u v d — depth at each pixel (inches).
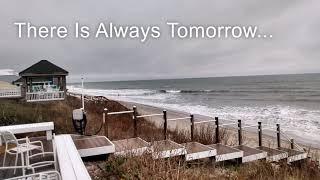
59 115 623.8
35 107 718.5
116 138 428.8
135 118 409.4
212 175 282.8
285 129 1087.0
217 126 456.1
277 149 437.7
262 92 3713.1
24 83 804.0
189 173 231.1
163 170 213.2
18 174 215.9
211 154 344.5
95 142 307.0
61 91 832.3
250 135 882.8
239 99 2881.4
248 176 290.8
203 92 4146.2
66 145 201.6
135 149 286.2
